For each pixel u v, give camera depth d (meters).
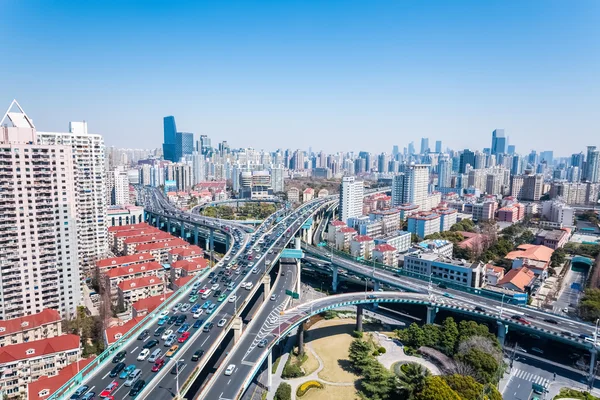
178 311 191.12
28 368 164.75
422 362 192.62
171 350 151.25
